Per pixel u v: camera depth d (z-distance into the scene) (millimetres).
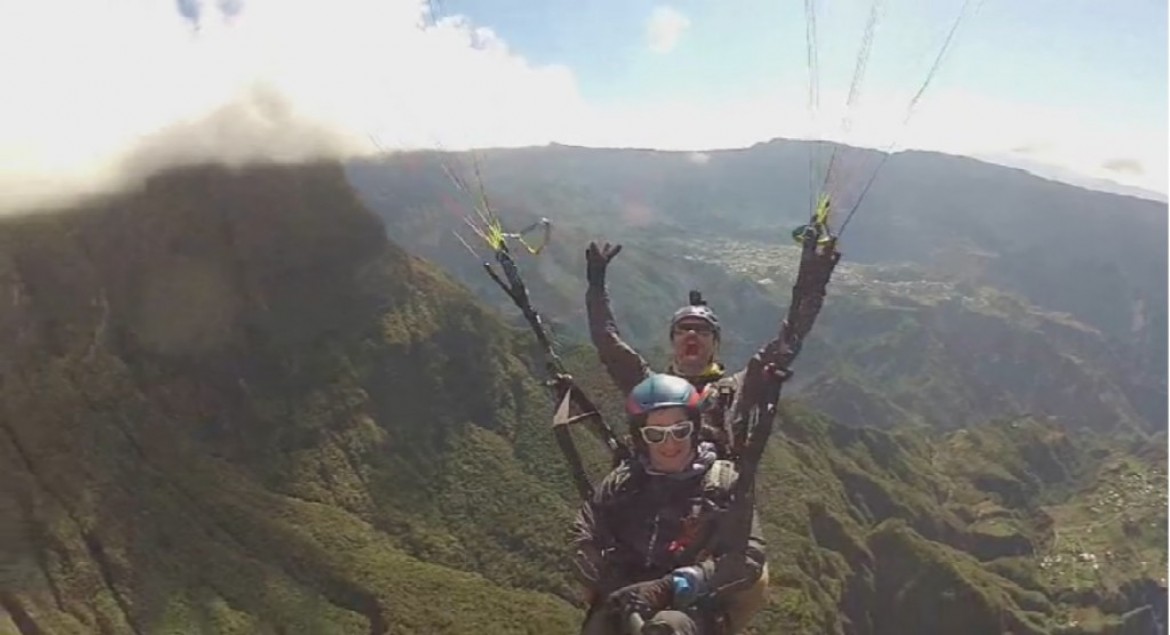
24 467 102938
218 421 129625
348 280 152375
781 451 151875
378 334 148750
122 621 93125
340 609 103562
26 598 89812
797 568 120938
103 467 109312
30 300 120812
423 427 141875
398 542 125000
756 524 5297
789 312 6133
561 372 6445
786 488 140125
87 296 126562
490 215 7180
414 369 147375
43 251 126250
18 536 95688
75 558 96625
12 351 115062
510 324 166625
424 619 103188
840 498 152125
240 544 109375
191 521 109125
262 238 147875
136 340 129250
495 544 127938
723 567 5055
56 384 115375
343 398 139500
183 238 141250
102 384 120188
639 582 5328
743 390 6141
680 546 5305
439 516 131375
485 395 149125
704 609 5047
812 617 111500
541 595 116625
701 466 5539
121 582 96625
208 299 137750
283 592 103125
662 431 5426
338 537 116438
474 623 103562
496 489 135500
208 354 133875
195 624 94938
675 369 6801
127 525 103312
